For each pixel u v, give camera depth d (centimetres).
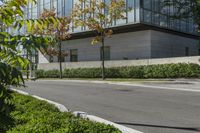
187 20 4262
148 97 1680
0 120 319
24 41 304
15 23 328
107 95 1809
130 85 2470
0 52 303
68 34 3791
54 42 328
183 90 2009
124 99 1622
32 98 1384
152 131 909
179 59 2969
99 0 3603
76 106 1409
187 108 1302
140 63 3306
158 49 3797
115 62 3534
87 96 1784
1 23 327
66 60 4694
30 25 331
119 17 3206
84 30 3984
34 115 855
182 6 3800
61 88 2320
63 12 4341
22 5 328
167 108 1311
